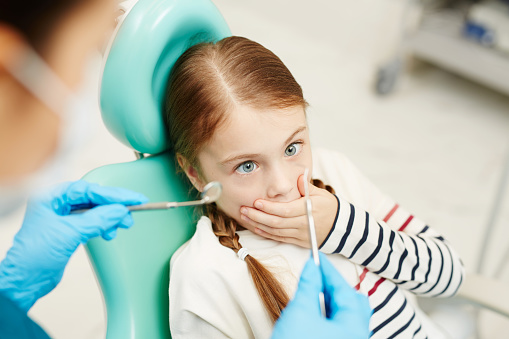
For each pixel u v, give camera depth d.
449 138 1.99
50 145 0.38
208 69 0.64
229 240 0.73
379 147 1.94
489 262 1.54
